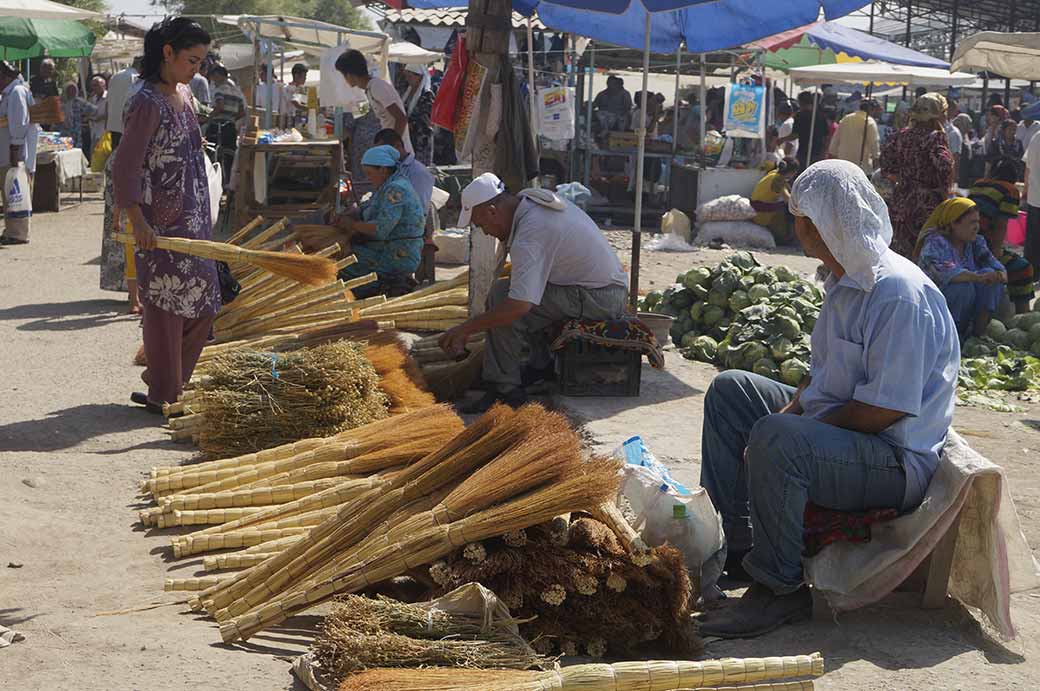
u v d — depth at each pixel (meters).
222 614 3.72
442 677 2.98
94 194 19.48
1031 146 12.04
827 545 3.84
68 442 5.84
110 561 4.31
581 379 6.72
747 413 4.21
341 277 8.80
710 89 20.64
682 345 8.45
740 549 4.29
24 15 13.55
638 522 3.93
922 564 4.01
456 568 3.50
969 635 3.81
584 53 17.95
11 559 4.27
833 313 3.90
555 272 6.52
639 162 8.19
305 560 3.75
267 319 7.71
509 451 3.71
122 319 9.01
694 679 3.06
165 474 5.05
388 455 4.78
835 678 3.43
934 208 9.99
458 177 14.74
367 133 11.73
